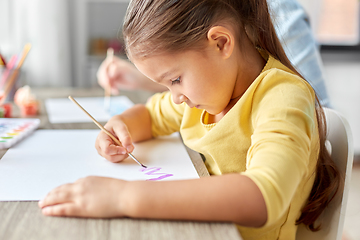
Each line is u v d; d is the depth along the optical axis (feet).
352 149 2.17
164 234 1.30
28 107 3.44
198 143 2.29
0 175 1.90
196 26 1.94
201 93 2.02
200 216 1.38
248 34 2.20
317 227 2.23
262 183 1.42
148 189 1.43
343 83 8.81
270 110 1.80
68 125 3.11
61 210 1.43
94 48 8.14
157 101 2.91
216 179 1.46
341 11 8.80
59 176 1.91
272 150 1.55
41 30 7.01
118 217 1.42
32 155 2.26
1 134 2.60
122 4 8.55
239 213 1.38
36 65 7.09
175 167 2.11
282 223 2.05
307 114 1.77
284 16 3.84
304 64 3.72
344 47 8.79
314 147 2.05
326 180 2.19
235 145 2.13
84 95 4.71
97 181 1.51
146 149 2.51
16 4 6.91
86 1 7.72
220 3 2.04
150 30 1.91
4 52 6.98
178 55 1.92
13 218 1.42
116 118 2.63
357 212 6.01
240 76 2.18
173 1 1.92
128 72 4.46
